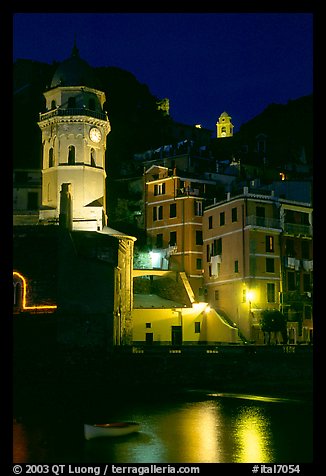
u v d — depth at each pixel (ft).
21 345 174.40
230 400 148.87
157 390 165.48
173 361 170.50
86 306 174.81
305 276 244.22
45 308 178.91
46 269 183.21
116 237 198.70
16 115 302.45
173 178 268.21
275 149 388.57
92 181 220.84
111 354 171.53
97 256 191.83
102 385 169.17
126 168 316.81
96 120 222.89
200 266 259.19
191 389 168.25
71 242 178.60
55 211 217.15
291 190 270.05
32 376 171.63
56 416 123.34
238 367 172.55
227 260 240.73
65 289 176.35
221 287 243.19
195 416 124.57
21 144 288.30
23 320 176.55
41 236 185.47
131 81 371.76
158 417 123.03
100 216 216.33
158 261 264.72
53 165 222.07
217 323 232.53
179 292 248.32
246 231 230.89
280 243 237.66
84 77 224.94
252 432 107.96
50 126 224.12
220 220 247.50
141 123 362.94
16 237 184.96
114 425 105.09
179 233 262.26
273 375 173.78
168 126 372.38
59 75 226.58
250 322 224.33
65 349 173.17
